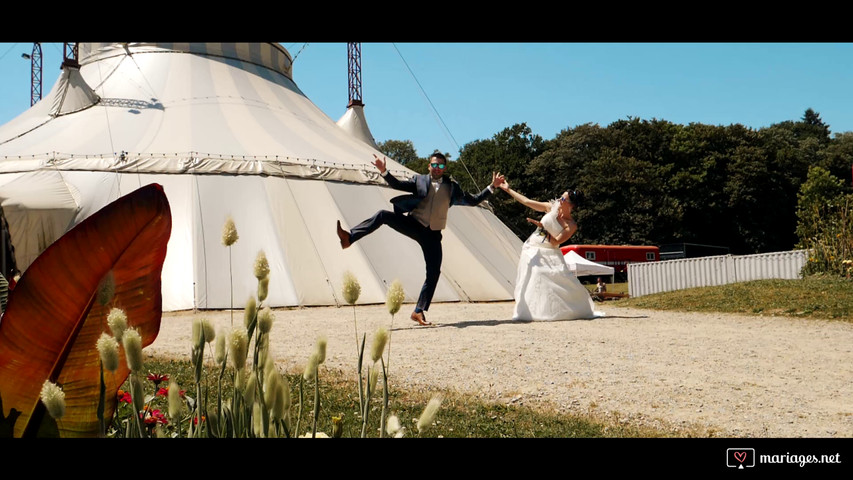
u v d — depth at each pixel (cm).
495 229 1973
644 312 1227
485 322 977
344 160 1770
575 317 1010
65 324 167
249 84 2091
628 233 4953
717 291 1405
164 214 167
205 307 1296
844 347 730
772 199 5422
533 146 5597
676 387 536
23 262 1336
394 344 762
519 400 503
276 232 1477
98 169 1511
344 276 151
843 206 1572
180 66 2038
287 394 159
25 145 1655
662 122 5512
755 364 630
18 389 166
